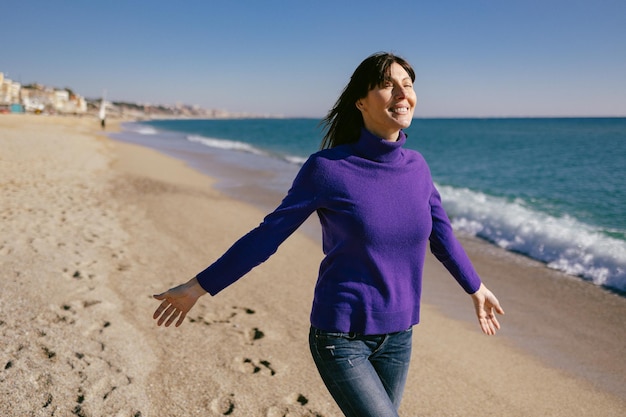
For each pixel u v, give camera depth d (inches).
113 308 162.7
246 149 1226.6
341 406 62.1
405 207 60.5
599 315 193.6
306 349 143.6
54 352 126.1
